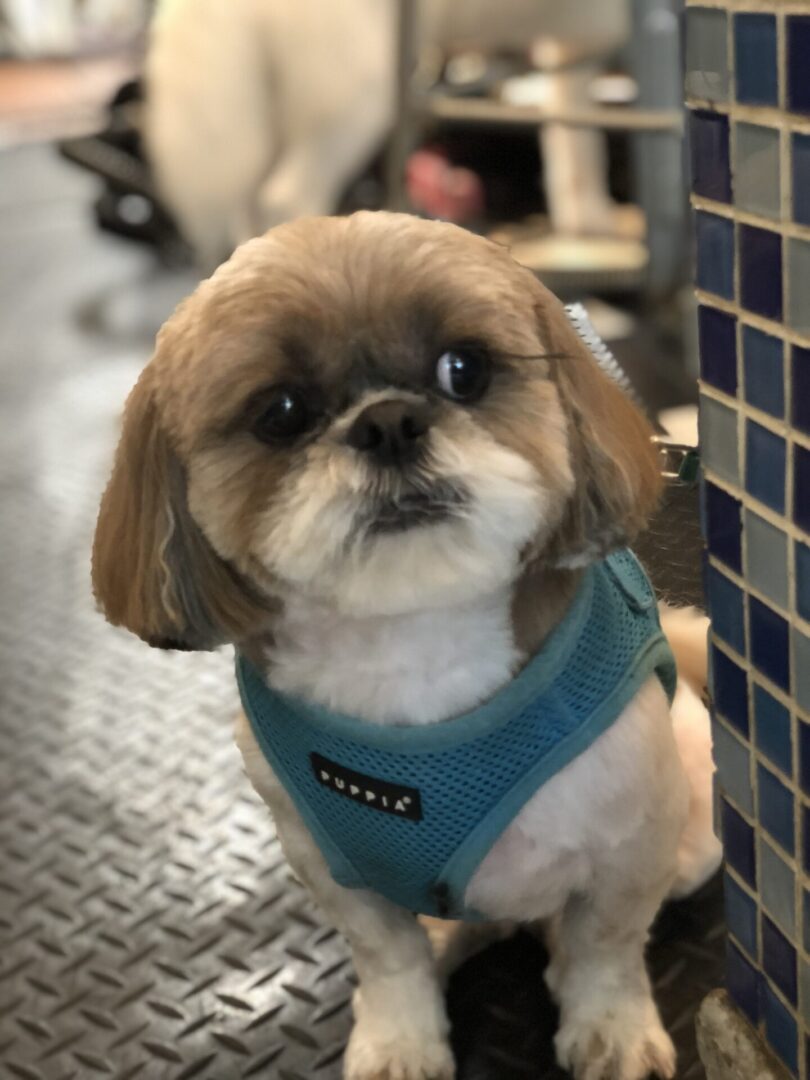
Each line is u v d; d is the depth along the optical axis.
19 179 2.63
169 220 1.97
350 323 0.44
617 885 0.52
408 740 0.47
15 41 4.02
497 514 0.44
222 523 0.46
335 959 0.63
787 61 0.34
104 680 0.90
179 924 0.66
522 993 0.60
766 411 0.38
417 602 0.45
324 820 0.51
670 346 1.28
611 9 1.39
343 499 0.43
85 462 1.29
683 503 0.53
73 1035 0.60
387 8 1.43
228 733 0.82
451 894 0.51
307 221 0.47
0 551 1.12
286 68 1.47
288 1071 0.57
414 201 1.77
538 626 0.48
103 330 1.70
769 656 0.41
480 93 1.74
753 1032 0.48
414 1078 0.55
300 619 0.48
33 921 0.67
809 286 0.35
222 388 0.45
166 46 1.53
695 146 0.39
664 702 0.52
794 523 0.38
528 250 1.58
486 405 0.45
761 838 0.44
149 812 0.75
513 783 0.48
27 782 0.79
